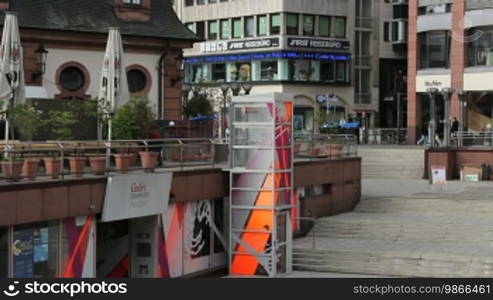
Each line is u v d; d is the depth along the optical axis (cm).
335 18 7450
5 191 2102
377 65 7744
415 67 6575
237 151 2958
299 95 7238
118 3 3775
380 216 3684
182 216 2811
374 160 5094
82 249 2367
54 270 2281
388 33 7819
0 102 2616
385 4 7788
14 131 2753
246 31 7425
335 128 5809
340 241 3366
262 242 2936
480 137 4906
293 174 3359
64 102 2866
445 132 4906
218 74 7662
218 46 7625
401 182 4653
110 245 2614
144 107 3061
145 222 2677
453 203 3794
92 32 3609
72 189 2294
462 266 2947
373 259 3061
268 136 2911
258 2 7306
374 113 7719
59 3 3616
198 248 2898
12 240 2153
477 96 6300
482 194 4044
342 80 7506
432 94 5006
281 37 7144
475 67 6275
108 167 2455
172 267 2761
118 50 2923
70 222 2325
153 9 3912
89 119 2905
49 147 2375
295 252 3166
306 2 7256
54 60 3531
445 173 4334
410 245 3259
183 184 2775
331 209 3709
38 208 2192
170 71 3881
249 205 2944
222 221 3038
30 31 3456
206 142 3061
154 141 2712
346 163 3819
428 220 3525
